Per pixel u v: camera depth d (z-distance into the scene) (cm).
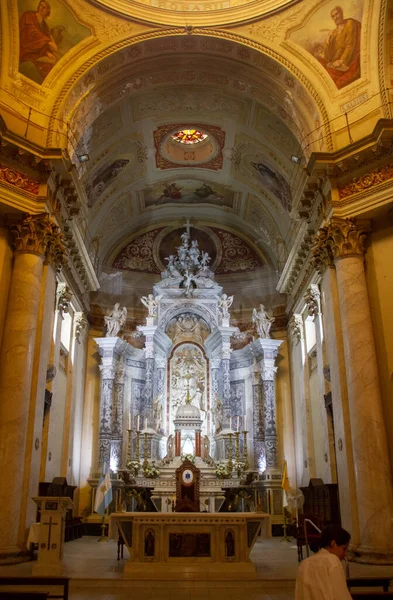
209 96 1588
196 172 1975
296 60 1310
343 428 1064
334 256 1162
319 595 326
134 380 1988
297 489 1745
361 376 1039
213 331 1980
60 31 1284
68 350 1628
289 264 1720
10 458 970
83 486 1792
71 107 1298
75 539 1520
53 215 1210
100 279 2072
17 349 1038
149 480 1675
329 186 1182
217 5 1353
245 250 2223
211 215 2231
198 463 1753
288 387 1969
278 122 1562
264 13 1323
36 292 1098
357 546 973
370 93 1215
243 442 1878
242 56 1386
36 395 1068
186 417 1831
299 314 1777
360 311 1084
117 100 1470
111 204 1945
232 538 900
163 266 2198
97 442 1862
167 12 1345
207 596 730
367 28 1218
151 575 826
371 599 481
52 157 1145
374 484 970
